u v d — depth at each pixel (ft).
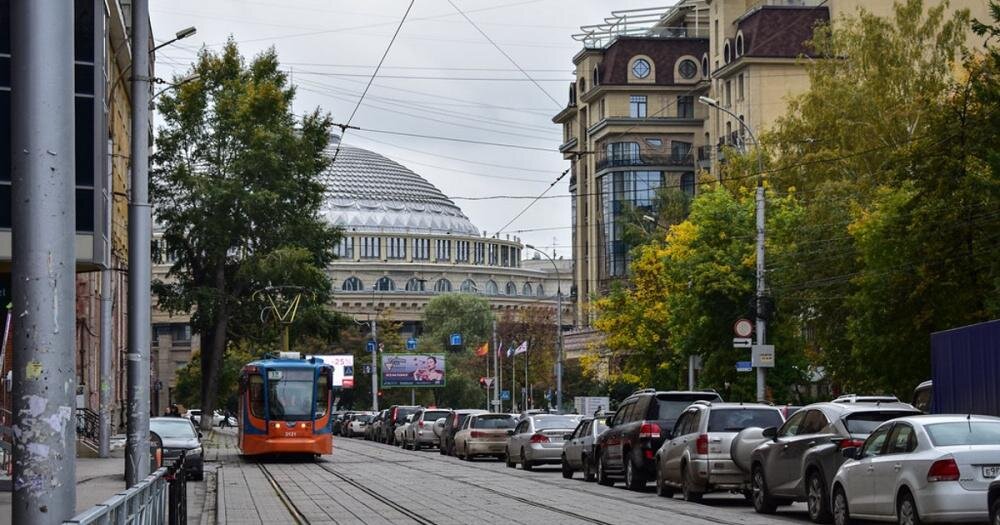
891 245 153.38
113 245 250.98
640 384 248.32
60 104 34.27
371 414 366.63
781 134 244.22
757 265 175.73
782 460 86.69
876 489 71.20
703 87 428.56
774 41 355.15
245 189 284.61
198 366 554.05
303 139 290.56
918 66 245.24
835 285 187.42
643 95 447.42
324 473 156.15
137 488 46.03
